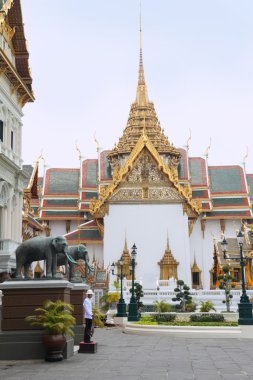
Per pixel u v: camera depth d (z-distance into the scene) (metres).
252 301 44.41
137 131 80.00
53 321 17.33
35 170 61.12
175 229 66.88
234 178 80.75
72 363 17.02
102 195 67.62
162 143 79.06
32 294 18.19
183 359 18.42
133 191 67.81
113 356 19.16
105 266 65.69
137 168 68.25
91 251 70.50
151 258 66.12
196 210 67.19
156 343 25.03
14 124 46.00
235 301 46.56
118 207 67.50
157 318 35.38
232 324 30.27
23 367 16.03
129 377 14.25
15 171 44.41
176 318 35.28
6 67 41.19
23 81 46.78
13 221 44.84
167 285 56.31
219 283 55.12
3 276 38.00
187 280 65.62
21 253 18.81
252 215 75.44
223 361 17.86
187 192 67.38
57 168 83.69
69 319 17.59
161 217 67.25
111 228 67.00
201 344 24.53
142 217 67.25
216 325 30.03
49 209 77.56
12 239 43.41
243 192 78.12
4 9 42.94
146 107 82.06
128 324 33.00
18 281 18.25
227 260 54.38
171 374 14.83
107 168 79.88
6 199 42.62
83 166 82.31
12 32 45.41
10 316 18.05
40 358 17.73
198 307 45.28
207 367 16.33
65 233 77.12
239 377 14.29
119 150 78.00
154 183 67.88
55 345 17.38
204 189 77.62
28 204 58.94
